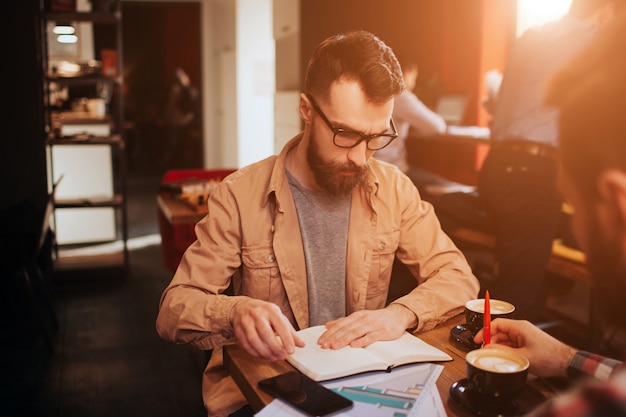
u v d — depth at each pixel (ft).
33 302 11.58
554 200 9.39
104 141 16.06
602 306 1.99
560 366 3.85
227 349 4.40
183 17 45.24
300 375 3.87
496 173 9.53
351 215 5.41
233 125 29.40
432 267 5.45
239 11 27.91
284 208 5.24
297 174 5.32
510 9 16.69
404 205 5.60
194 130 37.52
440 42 16.79
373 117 4.71
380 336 4.41
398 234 5.56
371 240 5.42
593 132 1.80
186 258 5.07
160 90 44.16
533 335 4.01
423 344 4.36
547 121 9.01
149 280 16.07
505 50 16.97
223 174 12.99
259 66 28.48
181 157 40.47
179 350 11.69
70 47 21.15
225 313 4.43
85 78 15.88
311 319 5.30
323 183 4.99
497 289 9.91
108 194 19.65
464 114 16.34
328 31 16.33
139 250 18.95
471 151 16.90
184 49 45.78
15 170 15.39
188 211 10.11
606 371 3.61
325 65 4.72
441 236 5.58
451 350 4.43
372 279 5.50
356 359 4.03
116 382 10.34
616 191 1.76
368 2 16.39
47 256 14.12
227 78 30.01
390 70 4.71
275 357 4.03
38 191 15.52
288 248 5.22
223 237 5.17
